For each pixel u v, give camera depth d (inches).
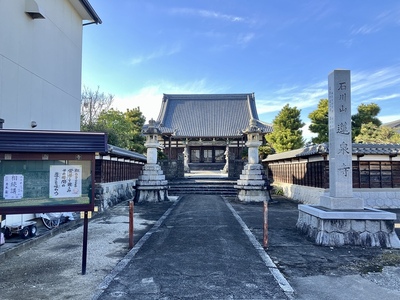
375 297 164.4
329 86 314.2
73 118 470.0
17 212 193.6
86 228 203.5
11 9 309.3
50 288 176.7
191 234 313.7
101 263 223.0
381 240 266.2
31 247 268.1
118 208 513.0
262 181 575.2
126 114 1214.3
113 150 499.2
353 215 270.4
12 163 196.2
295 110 1003.9
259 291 170.4
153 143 602.2
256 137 598.9
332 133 303.3
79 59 493.7
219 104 1684.3
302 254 244.1
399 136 844.0
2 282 186.5
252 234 314.5
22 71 329.4
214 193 735.7
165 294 166.1
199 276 193.0
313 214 291.7
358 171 511.5
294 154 596.7
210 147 1473.9
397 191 510.3
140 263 219.0
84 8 470.9
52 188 199.8
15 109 315.6
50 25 393.4
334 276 196.1
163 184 598.2
